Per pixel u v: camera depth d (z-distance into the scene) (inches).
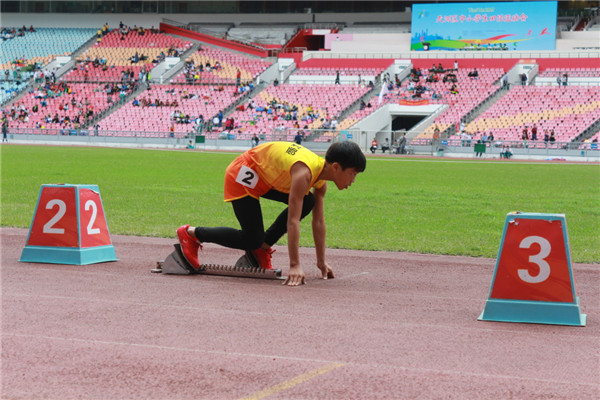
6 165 1095.0
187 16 2630.4
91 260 307.7
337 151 256.7
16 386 149.4
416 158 1625.2
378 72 2146.9
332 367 164.1
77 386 150.0
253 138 1836.9
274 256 348.8
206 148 1900.8
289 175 259.9
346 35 2335.1
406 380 155.8
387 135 1921.8
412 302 240.1
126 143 1987.0
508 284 215.3
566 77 1909.4
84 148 1792.6
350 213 565.9
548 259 213.0
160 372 159.3
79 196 305.7
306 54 2283.5
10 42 2544.3
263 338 188.2
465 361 170.4
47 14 2659.9
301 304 231.8
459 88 1990.7
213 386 150.7
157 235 417.4
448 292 260.5
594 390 151.0
